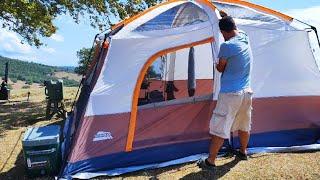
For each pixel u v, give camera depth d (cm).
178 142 607
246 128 567
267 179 525
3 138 820
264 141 643
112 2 1588
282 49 659
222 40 597
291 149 629
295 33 669
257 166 564
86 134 571
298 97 662
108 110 582
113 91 586
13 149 728
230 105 525
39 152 568
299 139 661
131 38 602
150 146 595
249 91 536
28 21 1458
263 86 646
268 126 647
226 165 571
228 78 527
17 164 640
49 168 572
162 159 596
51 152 571
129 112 589
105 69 589
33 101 1534
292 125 660
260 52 648
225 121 529
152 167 578
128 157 585
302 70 666
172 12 636
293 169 552
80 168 562
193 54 668
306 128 667
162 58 669
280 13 680
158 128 601
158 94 635
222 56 523
